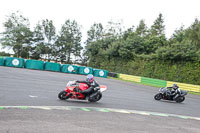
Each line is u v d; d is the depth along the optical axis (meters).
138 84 25.53
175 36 46.53
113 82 23.89
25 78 16.52
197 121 8.41
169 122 7.48
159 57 32.41
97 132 5.16
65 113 6.79
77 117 6.46
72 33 68.94
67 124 5.54
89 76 9.74
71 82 9.45
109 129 5.56
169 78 30.66
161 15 66.75
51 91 11.57
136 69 37.47
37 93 10.27
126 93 14.99
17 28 61.56
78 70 32.22
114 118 6.98
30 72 23.27
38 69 30.28
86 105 8.73
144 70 35.44
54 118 6.00
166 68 31.52
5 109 6.34
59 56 68.38
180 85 24.25
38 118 5.79
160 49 32.09
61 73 28.47
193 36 36.25
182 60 29.69
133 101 11.59
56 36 68.38
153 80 27.03
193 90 23.06
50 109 7.09
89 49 50.97
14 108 6.61
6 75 16.89
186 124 7.54
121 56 42.38
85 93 9.26
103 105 9.23
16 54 64.75
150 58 34.50
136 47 40.66
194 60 28.27
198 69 27.41
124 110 8.67
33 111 6.52
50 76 21.22
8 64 28.89
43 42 67.19
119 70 42.00
